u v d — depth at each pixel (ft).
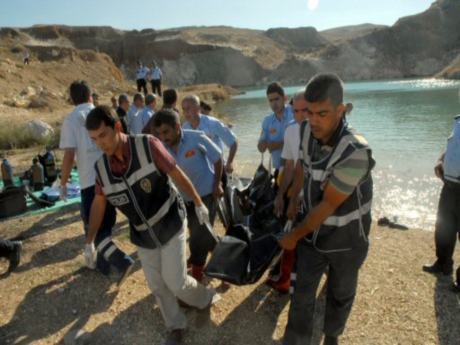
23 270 16.35
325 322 10.84
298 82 297.33
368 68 304.71
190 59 314.14
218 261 12.30
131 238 11.19
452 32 310.65
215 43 342.23
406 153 38.99
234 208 14.48
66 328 12.89
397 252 17.31
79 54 151.43
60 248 18.17
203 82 308.19
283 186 13.87
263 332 12.41
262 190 14.85
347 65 306.55
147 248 10.96
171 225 10.83
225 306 13.67
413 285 14.48
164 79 305.73
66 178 16.08
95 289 14.85
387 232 19.94
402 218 23.18
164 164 10.35
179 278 11.16
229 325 12.76
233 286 14.78
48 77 108.37
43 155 28.19
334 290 10.37
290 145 13.61
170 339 11.88
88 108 15.96
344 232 9.47
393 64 304.30
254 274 12.41
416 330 12.15
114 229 20.53
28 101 75.77
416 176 31.32
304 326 10.42
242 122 71.56
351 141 8.70
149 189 10.26
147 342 12.18
